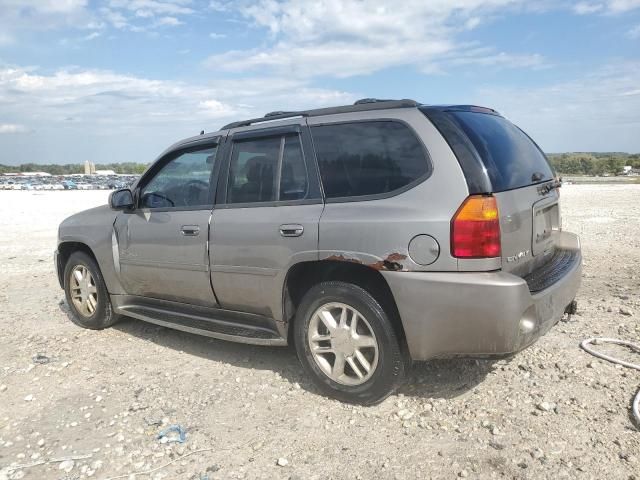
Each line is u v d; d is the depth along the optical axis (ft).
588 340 15.11
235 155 14.60
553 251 14.34
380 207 11.63
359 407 12.28
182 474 10.02
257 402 12.78
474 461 9.95
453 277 10.71
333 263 12.41
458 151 11.16
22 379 14.66
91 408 12.79
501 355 10.98
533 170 13.34
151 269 16.26
